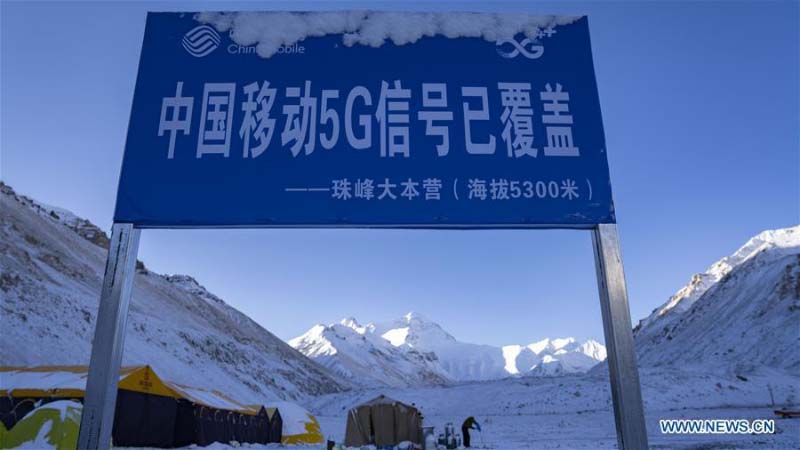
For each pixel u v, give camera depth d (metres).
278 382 119.88
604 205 4.70
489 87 5.07
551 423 49.41
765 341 124.19
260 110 4.90
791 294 137.75
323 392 149.25
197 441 20.53
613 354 4.19
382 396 25.53
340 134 4.86
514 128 4.94
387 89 5.02
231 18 5.18
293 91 4.98
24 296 62.75
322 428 48.62
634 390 4.00
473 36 5.24
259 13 5.21
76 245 116.50
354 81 5.04
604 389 77.38
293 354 190.88
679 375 80.75
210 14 5.19
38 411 16.16
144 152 4.71
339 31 5.20
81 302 73.75
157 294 140.12
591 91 5.09
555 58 5.21
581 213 4.68
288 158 4.76
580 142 4.91
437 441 24.47
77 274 93.06
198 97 4.92
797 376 90.44
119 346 4.07
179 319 123.50
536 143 4.89
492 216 4.66
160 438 19.02
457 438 25.39
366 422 24.91
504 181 4.76
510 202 4.70
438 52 5.17
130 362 67.38
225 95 4.94
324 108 4.93
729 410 60.62
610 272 4.46
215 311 167.38
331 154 4.79
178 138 4.77
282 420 28.97
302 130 4.85
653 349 176.62
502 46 5.22
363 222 4.60
